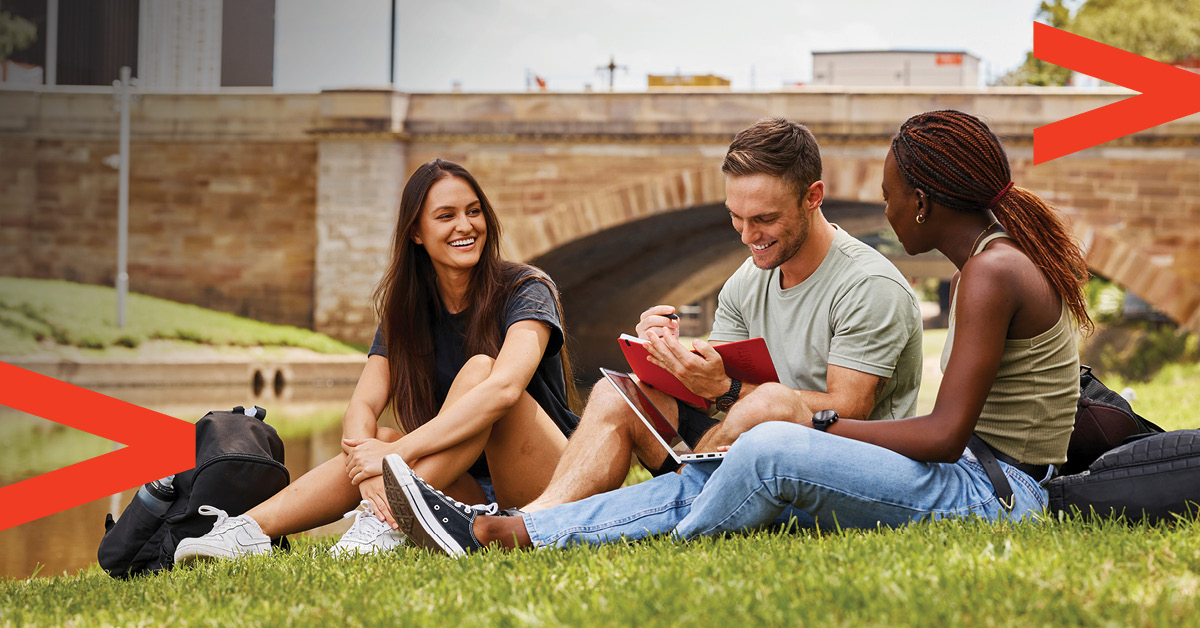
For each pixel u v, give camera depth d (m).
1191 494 2.51
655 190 21.77
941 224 2.65
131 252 24.25
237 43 30.45
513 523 2.63
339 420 15.08
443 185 3.33
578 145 22.00
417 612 2.06
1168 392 15.16
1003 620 1.76
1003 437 2.61
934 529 2.40
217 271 23.95
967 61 30.25
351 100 22.55
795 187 2.91
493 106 22.20
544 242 22.25
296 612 2.19
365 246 22.88
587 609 1.97
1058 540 2.29
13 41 29.31
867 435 2.54
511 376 3.14
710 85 24.83
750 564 2.22
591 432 2.86
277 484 3.19
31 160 24.31
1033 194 2.58
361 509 3.09
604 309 30.50
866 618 1.79
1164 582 1.93
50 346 20.77
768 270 3.22
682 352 2.76
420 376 3.46
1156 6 27.70
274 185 23.61
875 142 21.05
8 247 24.33
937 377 22.86
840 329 2.96
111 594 2.64
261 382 20.58
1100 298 23.97
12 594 2.84
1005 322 2.47
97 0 29.86
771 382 2.77
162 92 23.73
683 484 2.67
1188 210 20.06
